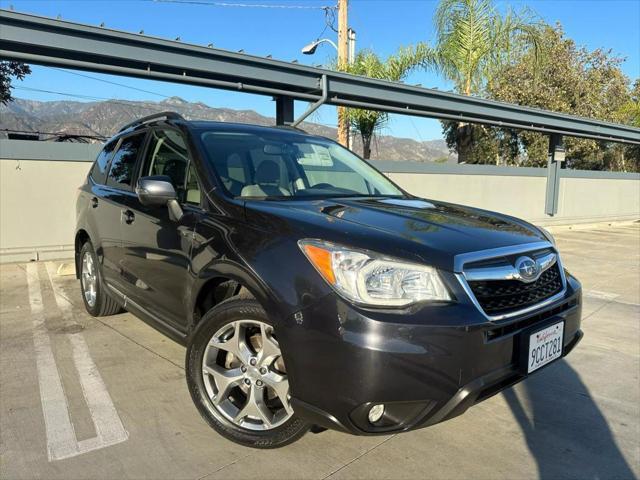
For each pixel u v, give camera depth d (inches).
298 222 97.9
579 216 639.8
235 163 128.7
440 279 87.5
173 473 97.9
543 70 709.9
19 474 96.7
